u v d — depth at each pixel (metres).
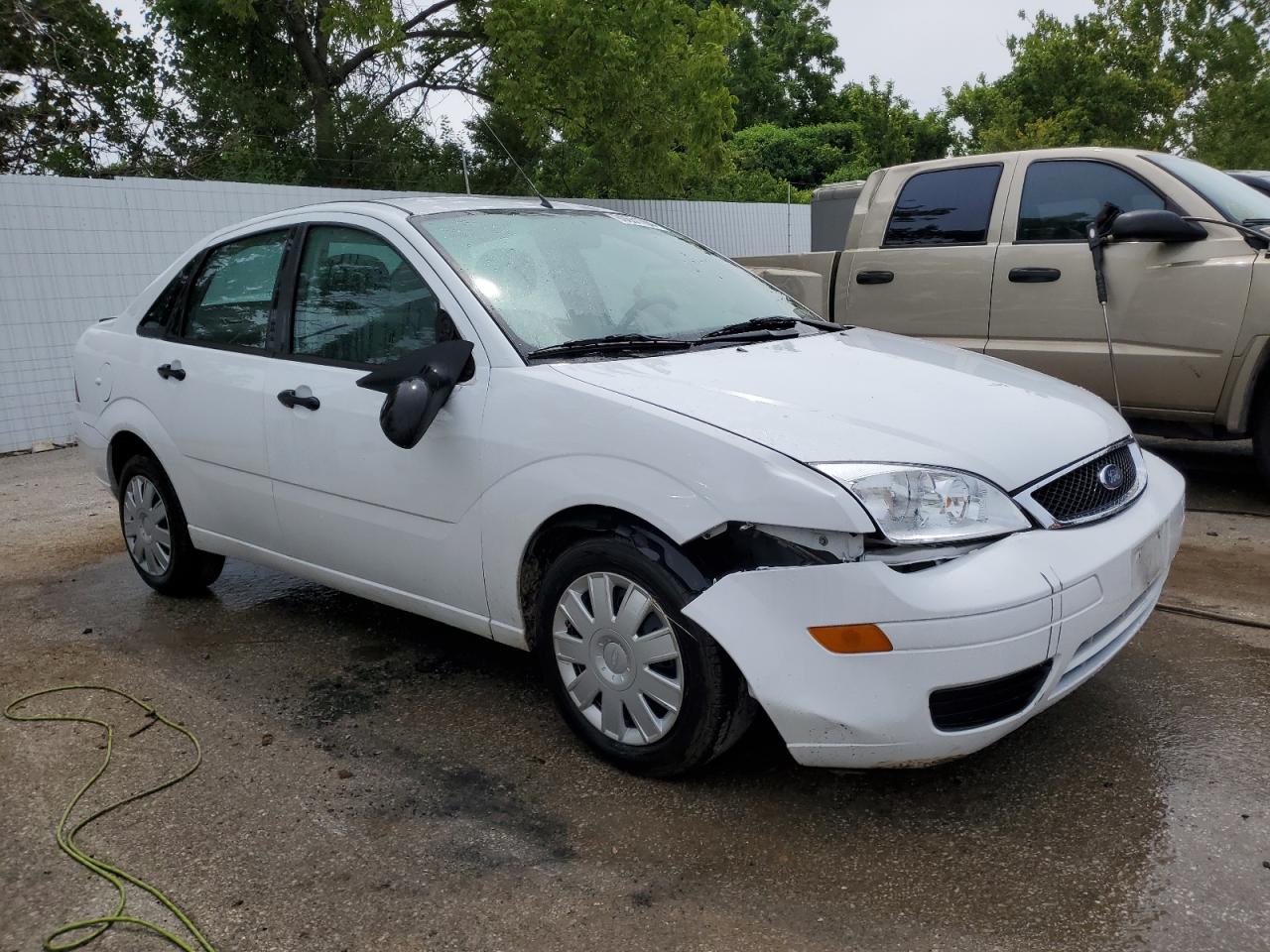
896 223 6.62
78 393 5.02
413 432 3.05
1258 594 4.27
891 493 2.55
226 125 18.14
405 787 3.05
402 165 18.75
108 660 4.13
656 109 15.90
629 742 3.00
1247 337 5.22
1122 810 2.75
